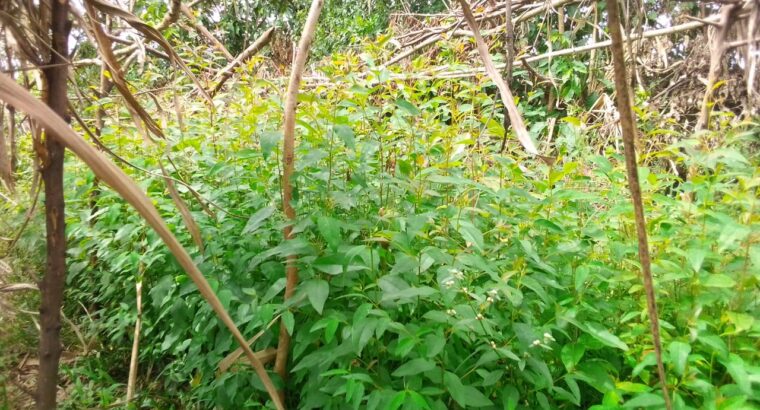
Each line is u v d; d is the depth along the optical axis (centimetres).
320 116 220
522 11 451
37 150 130
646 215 207
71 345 316
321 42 814
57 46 132
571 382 166
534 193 252
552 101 499
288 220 196
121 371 302
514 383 181
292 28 979
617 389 163
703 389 154
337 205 216
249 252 231
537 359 171
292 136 194
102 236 295
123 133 313
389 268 212
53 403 138
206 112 347
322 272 200
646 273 113
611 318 200
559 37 451
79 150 87
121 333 279
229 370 214
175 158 295
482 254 195
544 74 486
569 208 239
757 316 178
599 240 216
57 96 133
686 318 178
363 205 229
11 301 233
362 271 206
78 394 257
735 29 194
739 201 178
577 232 215
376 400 159
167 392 268
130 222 286
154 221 96
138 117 181
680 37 394
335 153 214
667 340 173
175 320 241
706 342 158
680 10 356
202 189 271
